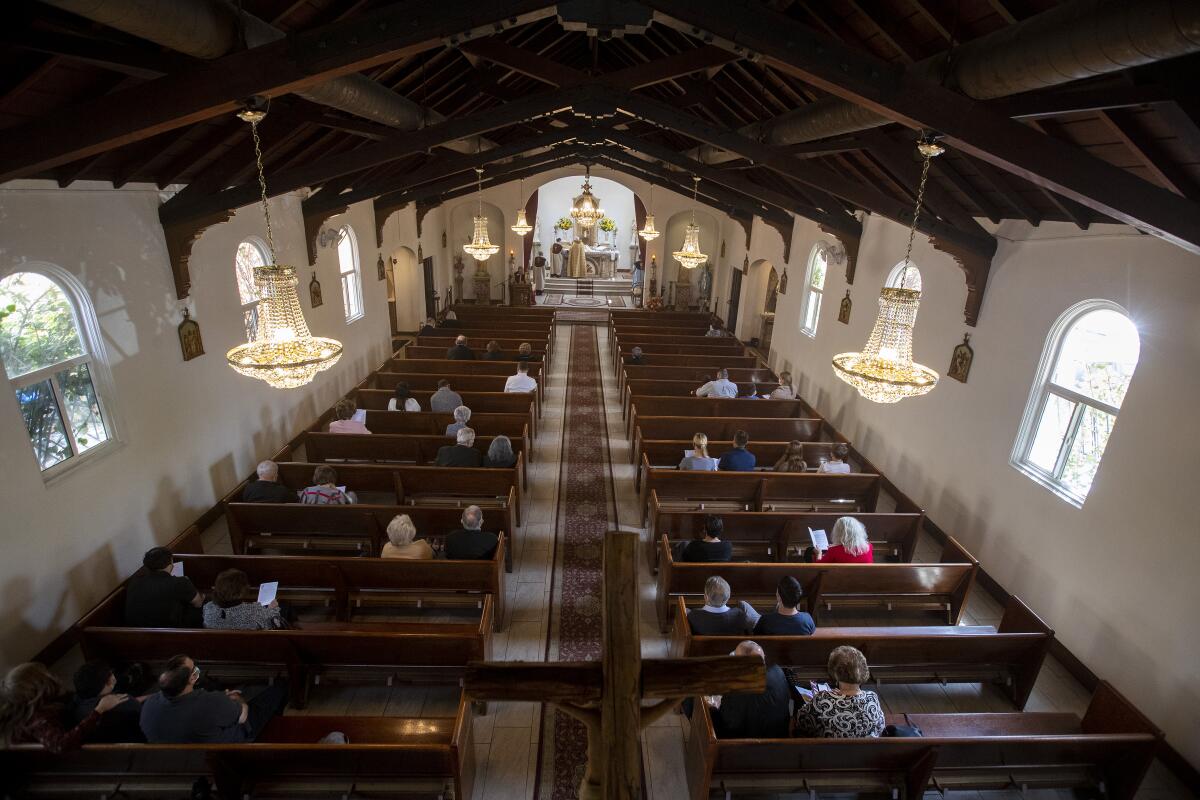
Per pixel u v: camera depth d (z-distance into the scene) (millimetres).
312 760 3533
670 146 14344
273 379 4516
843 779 3773
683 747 4609
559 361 14406
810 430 9102
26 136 3477
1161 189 3643
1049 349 5977
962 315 7266
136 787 3551
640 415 9219
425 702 4918
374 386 10195
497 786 4262
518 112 6996
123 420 5941
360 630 5047
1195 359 4508
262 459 8570
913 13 4219
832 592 5602
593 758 1496
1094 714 4266
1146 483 4852
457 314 15820
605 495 8164
